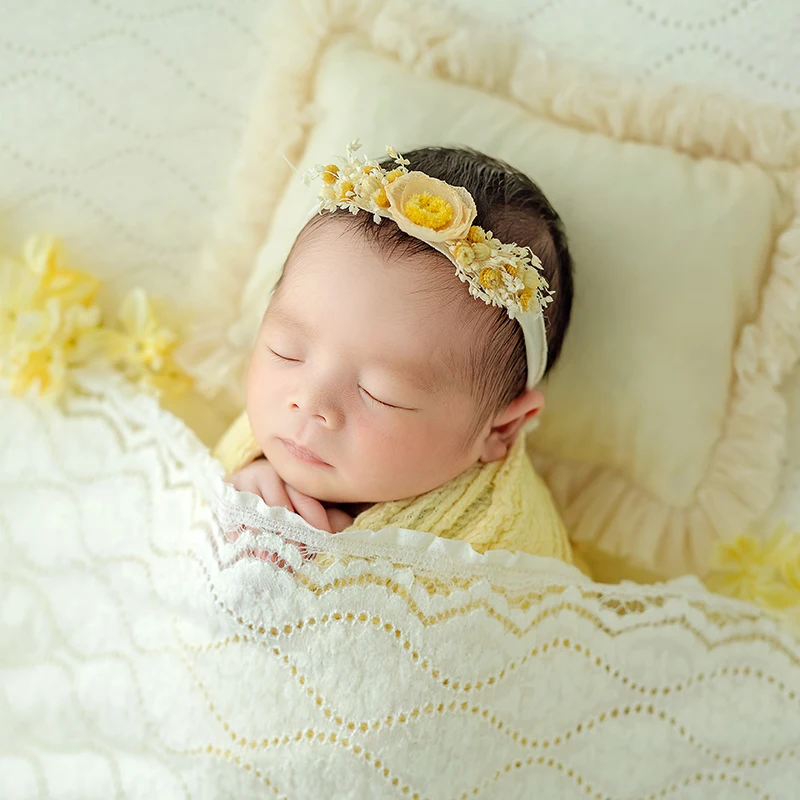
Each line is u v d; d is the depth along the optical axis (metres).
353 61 1.35
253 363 1.15
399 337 1.04
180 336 1.42
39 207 1.42
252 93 1.44
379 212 1.04
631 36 1.36
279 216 1.36
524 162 1.30
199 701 1.06
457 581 1.04
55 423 1.32
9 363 1.32
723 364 1.29
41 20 1.40
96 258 1.44
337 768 1.00
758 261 1.30
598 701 1.12
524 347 1.15
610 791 1.13
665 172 1.29
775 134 1.31
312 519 1.11
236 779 1.01
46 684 1.21
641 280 1.27
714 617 1.20
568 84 1.34
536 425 1.31
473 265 1.04
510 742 1.07
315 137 1.35
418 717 1.01
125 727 1.14
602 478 1.39
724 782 1.17
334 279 1.06
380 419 1.07
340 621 1.00
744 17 1.32
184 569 1.11
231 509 1.03
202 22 1.42
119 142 1.43
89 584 1.24
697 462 1.32
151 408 1.26
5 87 1.40
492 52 1.36
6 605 1.28
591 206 1.28
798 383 1.34
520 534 1.17
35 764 1.16
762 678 1.20
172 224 1.45
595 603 1.13
